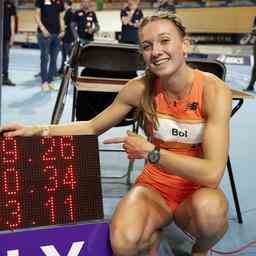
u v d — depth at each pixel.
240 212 2.63
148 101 1.79
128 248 1.66
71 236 1.58
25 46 20.17
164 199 1.88
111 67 3.11
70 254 1.60
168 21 1.62
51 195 1.58
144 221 1.72
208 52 14.95
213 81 1.71
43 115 5.55
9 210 1.52
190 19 16.48
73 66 2.96
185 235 2.38
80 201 1.62
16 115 5.47
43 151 1.58
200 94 1.71
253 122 5.85
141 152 1.63
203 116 1.72
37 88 7.70
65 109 5.80
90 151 1.64
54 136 1.61
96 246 1.64
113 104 1.93
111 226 1.66
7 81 7.87
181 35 1.64
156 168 1.92
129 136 1.67
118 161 3.79
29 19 20.31
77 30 9.26
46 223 1.56
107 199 2.82
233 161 3.91
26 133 1.72
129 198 1.79
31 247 1.53
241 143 4.64
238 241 2.36
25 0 21.12
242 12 15.21
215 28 15.95
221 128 1.66
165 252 2.16
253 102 7.38
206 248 1.89
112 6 18.28
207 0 16.39
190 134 1.75
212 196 1.74
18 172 1.54
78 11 9.30
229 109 1.69
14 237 1.50
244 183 3.31
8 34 7.53
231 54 14.20
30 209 1.55
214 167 1.62
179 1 17.47
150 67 1.67
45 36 7.30
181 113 1.74
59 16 7.47
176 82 1.68
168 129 1.78
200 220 1.75
